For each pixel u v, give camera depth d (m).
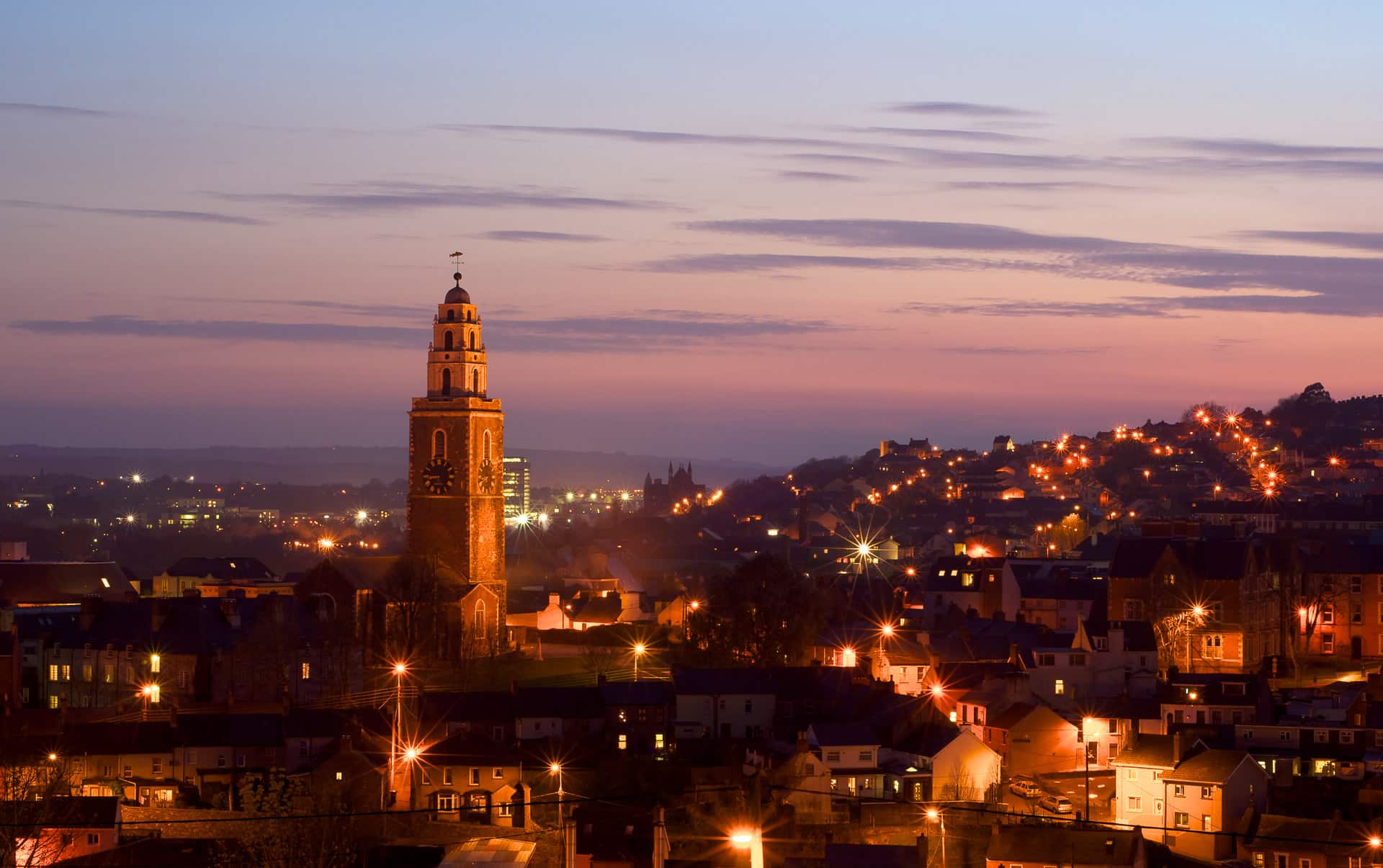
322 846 147.75
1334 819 155.62
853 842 156.12
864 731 175.00
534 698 193.38
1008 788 173.75
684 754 188.25
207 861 148.38
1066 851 143.38
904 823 162.75
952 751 174.75
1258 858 151.75
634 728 192.88
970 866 148.62
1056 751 180.62
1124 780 166.25
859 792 172.12
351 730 184.88
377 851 154.00
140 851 149.62
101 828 151.62
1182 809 161.50
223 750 183.25
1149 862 148.62
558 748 185.75
